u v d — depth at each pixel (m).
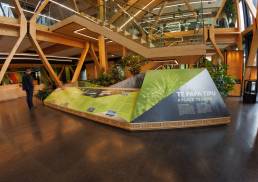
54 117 5.68
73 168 2.65
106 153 3.08
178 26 11.95
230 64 8.88
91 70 18.20
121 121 4.27
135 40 7.11
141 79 5.32
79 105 5.98
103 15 8.30
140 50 7.14
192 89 4.38
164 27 11.64
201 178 2.28
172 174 2.39
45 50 12.73
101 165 2.70
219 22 12.48
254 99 6.98
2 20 7.14
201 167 2.53
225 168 2.47
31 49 11.94
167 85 4.40
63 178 2.42
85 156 3.01
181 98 4.28
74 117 5.57
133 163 2.71
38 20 9.42
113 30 7.26
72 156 3.03
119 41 7.24
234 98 8.25
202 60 7.68
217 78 6.25
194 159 2.75
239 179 2.22
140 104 4.27
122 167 2.62
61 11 11.76
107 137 3.79
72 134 4.07
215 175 2.32
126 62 9.23
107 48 12.89
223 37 10.59
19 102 9.55
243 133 3.71
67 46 11.50
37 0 12.50
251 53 8.27
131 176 2.39
